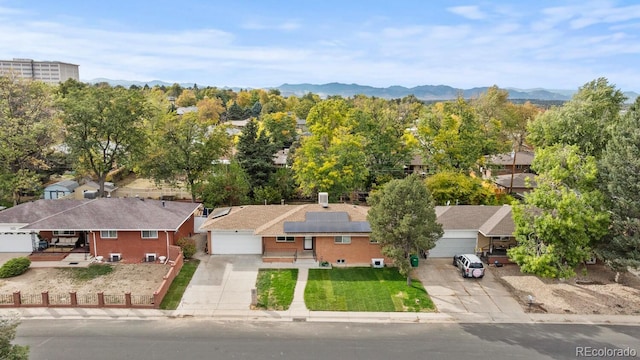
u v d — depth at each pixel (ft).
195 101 489.26
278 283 88.12
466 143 148.36
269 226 101.65
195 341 65.87
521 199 162.81
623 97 116.67
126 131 145.79
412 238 84.64
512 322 73.77
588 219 81.87
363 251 100.12
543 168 90.74
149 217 100.48
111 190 171.12
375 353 63.10
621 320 74.84
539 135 126.21
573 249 82.33
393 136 162.40
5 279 86.94
